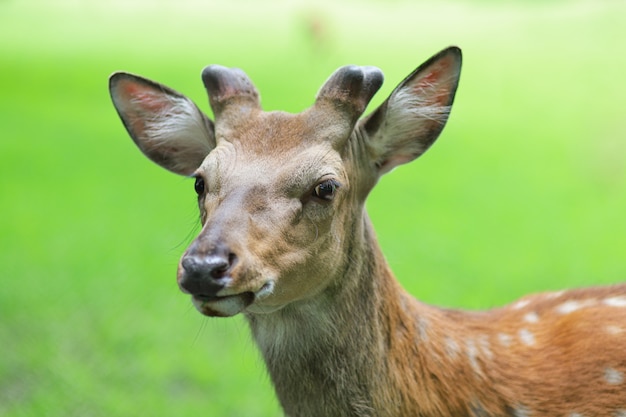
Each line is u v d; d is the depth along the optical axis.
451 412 7.09
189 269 5.73
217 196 6.37
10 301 14.22
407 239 17.89
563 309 7.77
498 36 54.16
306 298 6.70
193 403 11.23
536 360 7.34
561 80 39.91
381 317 6.95
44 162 24.89
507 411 7.17
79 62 44.44
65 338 12.96
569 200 21.42
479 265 16.14
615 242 17.80
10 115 31.09
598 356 7.25
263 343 7.04
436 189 22.56
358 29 60.12
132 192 21.94
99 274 15.55
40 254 16.66
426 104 7.09
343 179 6.55
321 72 42.62
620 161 25.19
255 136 6.64
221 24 66.19
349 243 6.79
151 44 53.53
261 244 6.10
